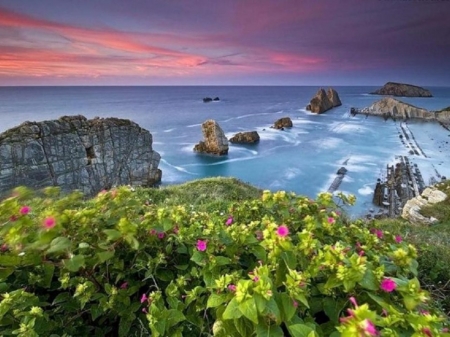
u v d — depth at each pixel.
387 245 2.31
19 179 21.12
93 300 1.90
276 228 1.78
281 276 1.61
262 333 1.29
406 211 14.61
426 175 31.09
